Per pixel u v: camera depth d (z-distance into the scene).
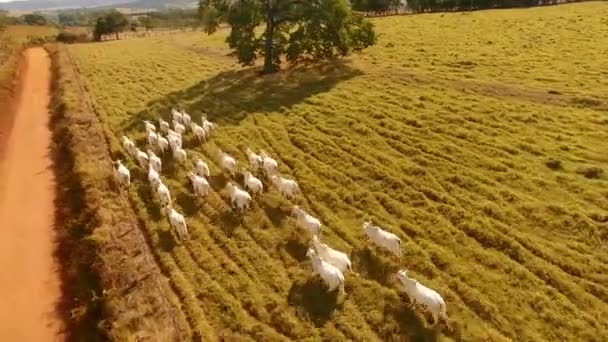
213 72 50.00
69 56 68.38
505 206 22.44
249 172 26.28
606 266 18.56
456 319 16.84
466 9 77.88
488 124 30.33
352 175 26.34
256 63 51.28
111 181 28.22
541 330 16.31
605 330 16.05
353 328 16.98
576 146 26.84
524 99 33.38
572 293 17.58
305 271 19.77
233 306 18.52
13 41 80.81
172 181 27.72
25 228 25.55
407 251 20.23
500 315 16.94
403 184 24.80
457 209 22.48
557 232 20.61
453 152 27.45
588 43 43.50
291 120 34.25
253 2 45.41
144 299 19.23
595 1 67.31
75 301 20.22
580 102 31.95
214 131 33.88
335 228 22.27
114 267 21.08
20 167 32.75
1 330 19.08
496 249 20.00
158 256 21.89
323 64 46.84
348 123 32.56
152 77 50.44
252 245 21.73
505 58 41.97
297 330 17.14
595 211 21.28
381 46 50.75
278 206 24.22
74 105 42.00
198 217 24.25
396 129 30.94
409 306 17.56
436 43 49.41
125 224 24.17
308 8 44.84
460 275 18.81
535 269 18.73
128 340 17.20
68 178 29.72
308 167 27.77
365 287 18.62
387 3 83.75
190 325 18.03
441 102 34.19
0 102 45.47
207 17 47.75
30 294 20.89
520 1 74.69
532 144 27.38
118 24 97.44
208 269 20.70
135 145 33.34
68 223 25.14
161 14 138.25
